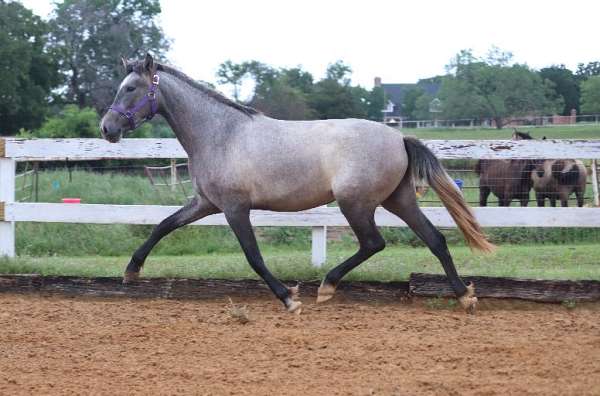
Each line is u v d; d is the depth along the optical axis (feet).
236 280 25.90
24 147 28.50
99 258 37.11
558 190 47.60
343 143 22.93
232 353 19.02
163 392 16.08
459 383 16.44
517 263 32.94
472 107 144.36
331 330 21.33
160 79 24.35
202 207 24.80
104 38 185.47
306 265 27.55
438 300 24.95
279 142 23.30
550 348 19.07
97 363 18.29
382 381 16.66
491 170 48.83
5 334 20.93
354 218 23.21
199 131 24.02
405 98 206.18
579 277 26.21
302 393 15.92
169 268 28.60
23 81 145.07
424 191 34.94
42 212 28.48
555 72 164.14
